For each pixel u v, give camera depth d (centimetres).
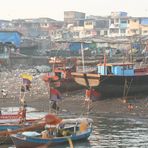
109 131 5088
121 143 4494
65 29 18225
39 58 11494
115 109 6475
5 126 4516
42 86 7938
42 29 18738
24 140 4056
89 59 9731
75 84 7356
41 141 4131
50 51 12438
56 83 7406
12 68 10919
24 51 12462
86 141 4556
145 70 7475
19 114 4831
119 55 11012
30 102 6981
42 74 9512
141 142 4547
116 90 6838
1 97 7312
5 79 8812
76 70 8200
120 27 17775
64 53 12325
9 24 19325
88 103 6419
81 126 4603
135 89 6912
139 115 6141
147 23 17600
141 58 9312
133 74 7031
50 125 4428
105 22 18688
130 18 17762
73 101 6931
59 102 6888
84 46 12162
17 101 7050
